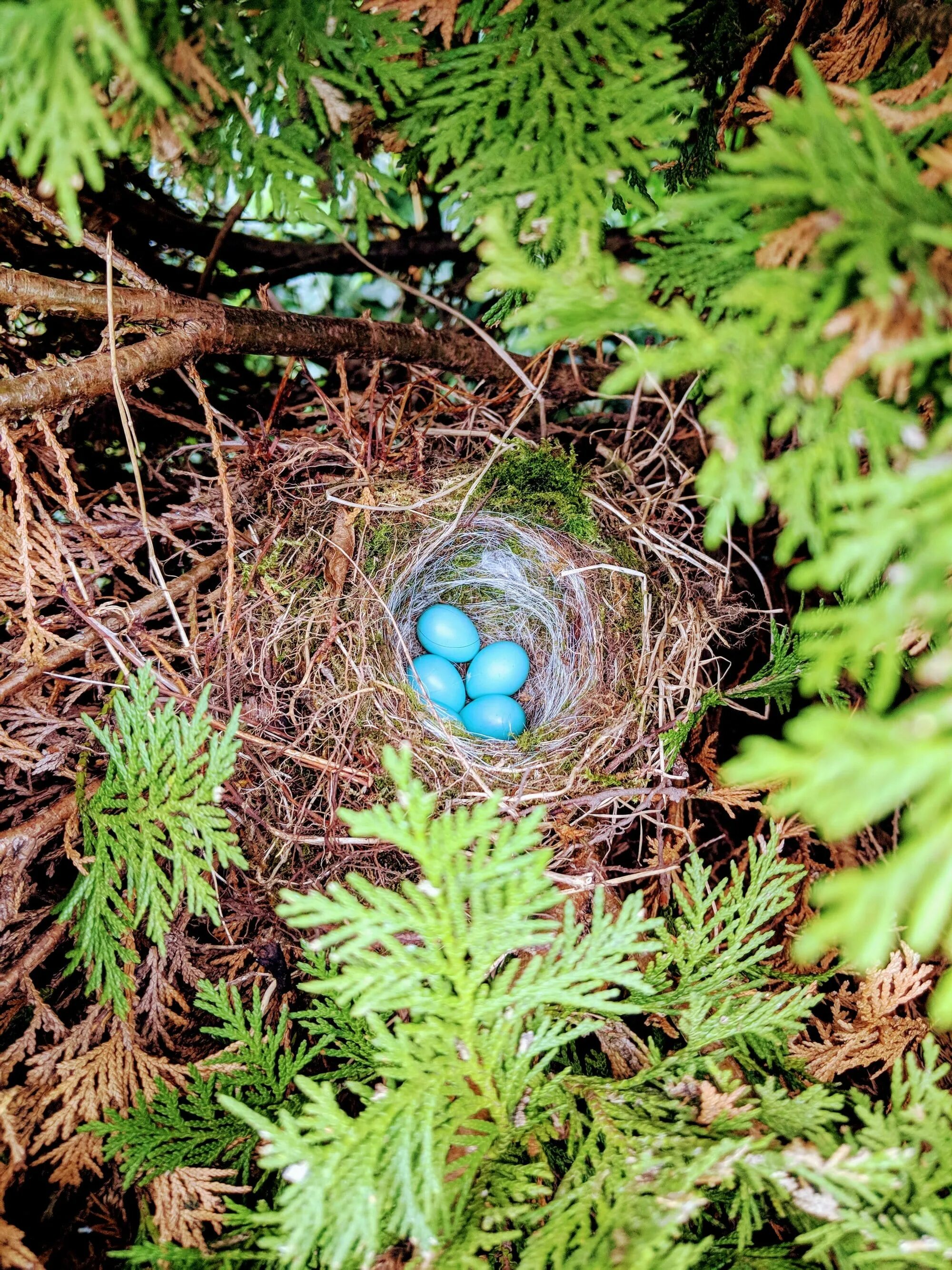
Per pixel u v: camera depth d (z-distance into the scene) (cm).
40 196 21
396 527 24
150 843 18
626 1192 14
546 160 16
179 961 20
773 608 24
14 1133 16
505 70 16
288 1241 13
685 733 21
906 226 12
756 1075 17
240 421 25
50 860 21
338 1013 18
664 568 23
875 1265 14
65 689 21
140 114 15
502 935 14
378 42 17
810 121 12
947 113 13
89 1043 18
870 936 9
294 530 23
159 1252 14
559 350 26
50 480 22
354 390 27
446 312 29
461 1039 15
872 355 11
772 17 18
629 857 22
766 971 18
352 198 25
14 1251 15
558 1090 16
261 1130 13
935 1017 9
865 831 21
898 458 12
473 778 22
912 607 10
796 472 12
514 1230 15
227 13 16
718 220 14
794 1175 15
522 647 27
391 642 24
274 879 20
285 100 17
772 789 21
